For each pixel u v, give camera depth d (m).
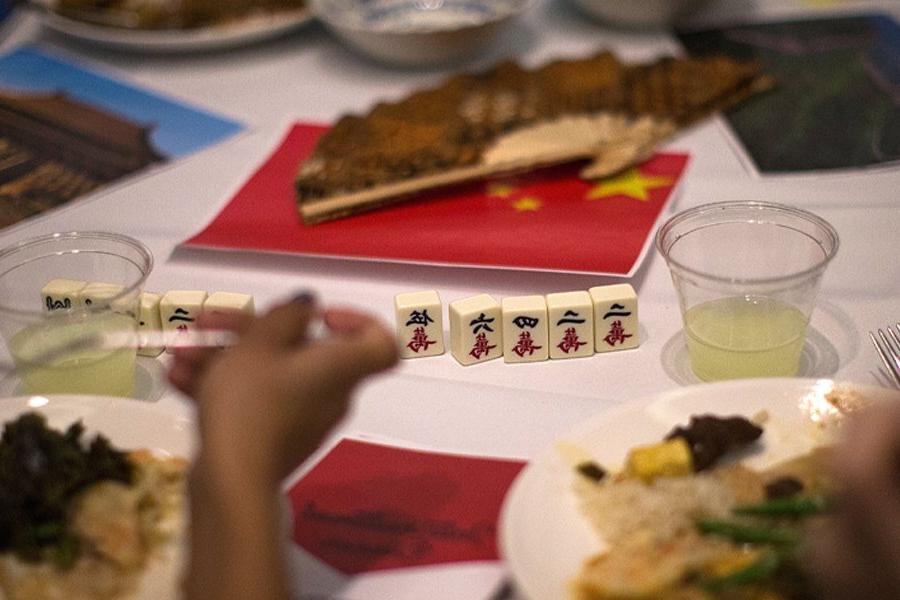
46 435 0.73
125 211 1.24
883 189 1.20
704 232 0.95
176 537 0.73
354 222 1.16
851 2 1.68
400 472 0.81
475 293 1.05
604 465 0.76
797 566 0.64
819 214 1.16
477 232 1.12
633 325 0.96
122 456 0.75
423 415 0.89
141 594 0.69
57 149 1.37
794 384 0.81
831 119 1.35
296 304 0.61
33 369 0.87
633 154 1.24
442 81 1.41
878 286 1.03
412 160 1.23
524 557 0.66
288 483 0.80
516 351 0.95
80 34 1.60
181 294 0.99
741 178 1.24
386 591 0.70
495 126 1.30
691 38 1.60
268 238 1.13
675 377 0.93
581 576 0.67
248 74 1.58
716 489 0.72
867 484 0.52
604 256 1.05
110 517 0.70
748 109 1.39
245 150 1.37
